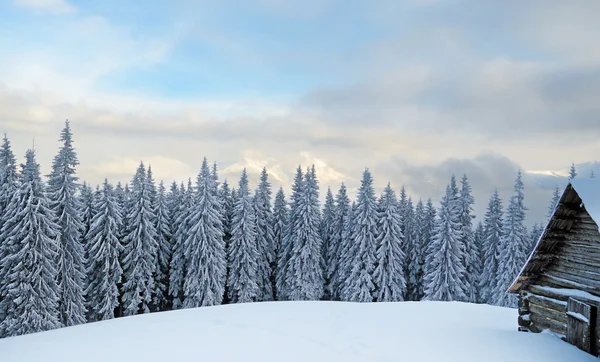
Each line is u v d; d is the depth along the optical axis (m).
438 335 13.49
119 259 36.12
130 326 14.47
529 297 13.76
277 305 19.22
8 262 24.50
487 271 43.75
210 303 36.12
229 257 40.88
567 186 11.19
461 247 40.12
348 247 42.78
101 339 12.60
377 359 10.98
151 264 36.50
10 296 24.50
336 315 16.69
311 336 13.14
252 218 41.88
